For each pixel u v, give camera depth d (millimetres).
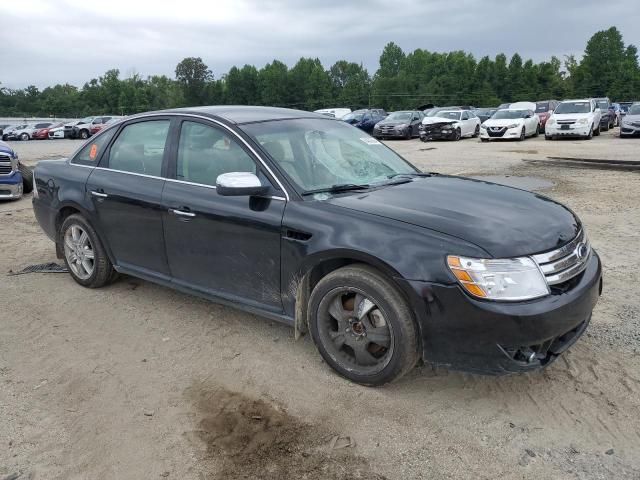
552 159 15055
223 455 2824
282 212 3547
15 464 2770
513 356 2971
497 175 12312
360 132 4773
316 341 3545
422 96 88625
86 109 105562
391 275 3100
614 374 3479
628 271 5359
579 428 2979
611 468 2676
